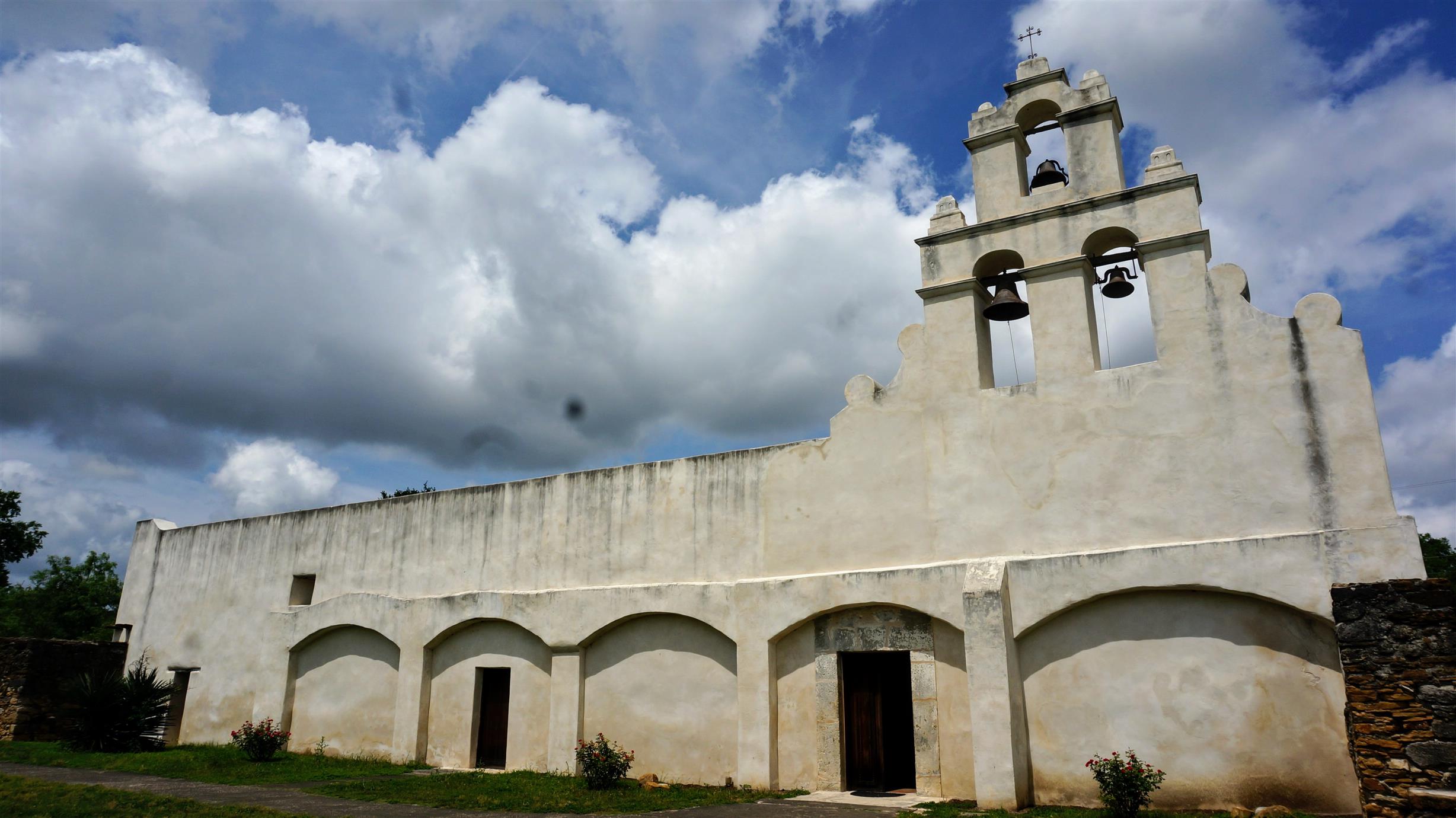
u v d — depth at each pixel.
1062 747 10.93
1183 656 10.50
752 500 14.19
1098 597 10.94
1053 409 11.98
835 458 13.54
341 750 17.52
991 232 13.06
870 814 10.59
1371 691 8.73
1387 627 8.78
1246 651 10.19
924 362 13.15
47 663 20.03
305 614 18.66
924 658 12.07
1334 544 9.77
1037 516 11.74
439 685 16.77
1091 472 11.52
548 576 16.02
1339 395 10.28
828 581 12.79
